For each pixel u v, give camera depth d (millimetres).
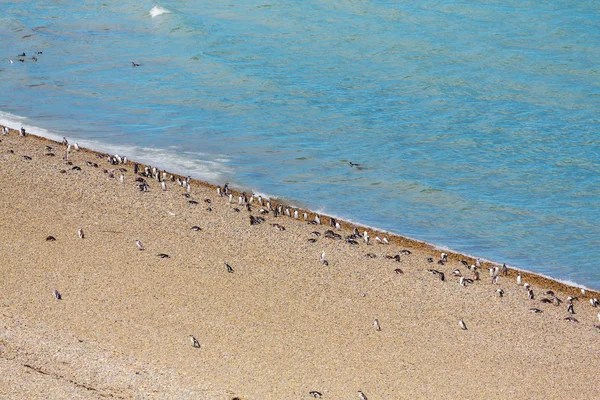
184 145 93750
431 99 108562
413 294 64938
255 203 80312
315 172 88625
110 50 126000
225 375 52469
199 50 124062
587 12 142875
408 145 95625
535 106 106625
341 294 63906
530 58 122625
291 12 143250
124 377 51188
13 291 59969
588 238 77188
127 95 108688
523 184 87125
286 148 94062
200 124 99812
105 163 85562
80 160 85188
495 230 78375
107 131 96562
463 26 136250
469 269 70312
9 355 52188
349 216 79625
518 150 94562
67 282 61781
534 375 55656
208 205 77688
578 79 115625
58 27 136875
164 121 100500
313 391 51094
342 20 139125
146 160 88562
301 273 66438
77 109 103312
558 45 127875
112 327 56688
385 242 73875
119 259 65812
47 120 98812
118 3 148750
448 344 58469
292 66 119188
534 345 59312
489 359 57094
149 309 59312
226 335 57062
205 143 94562
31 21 139750
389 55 123750
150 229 71312
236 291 62875
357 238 74250
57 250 66250
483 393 53062
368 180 87125
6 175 78875
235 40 129625
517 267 72062
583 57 123375
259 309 60719
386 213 80688
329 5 146875
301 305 61781
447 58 122625
